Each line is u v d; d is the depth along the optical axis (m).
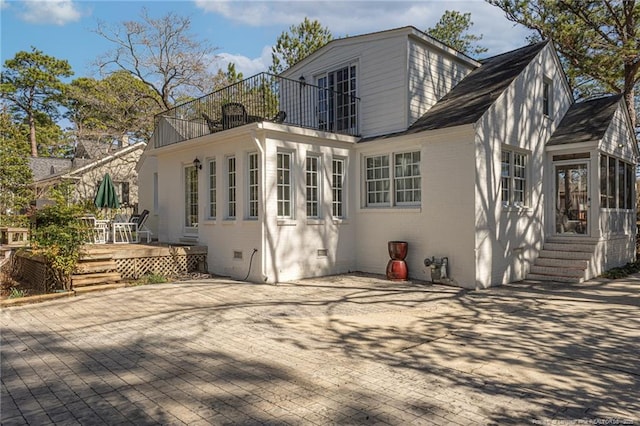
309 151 10.48
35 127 37.41
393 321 6.45
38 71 36.28
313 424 3.24
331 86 12.69
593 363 4.66
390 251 10.19
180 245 11.65
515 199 10.73
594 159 11.23
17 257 10.63
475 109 9.73
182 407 3.55
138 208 16.89
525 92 11.01
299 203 10.23
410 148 10.38
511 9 16.58
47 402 3.67
